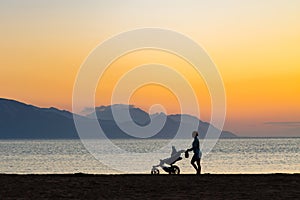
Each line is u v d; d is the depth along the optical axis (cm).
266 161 7356
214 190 2258
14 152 13312
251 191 2228
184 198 2055
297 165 6319
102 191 2222
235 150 13988
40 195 2117
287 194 2145
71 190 2245
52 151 13962
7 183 2438
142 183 2466
